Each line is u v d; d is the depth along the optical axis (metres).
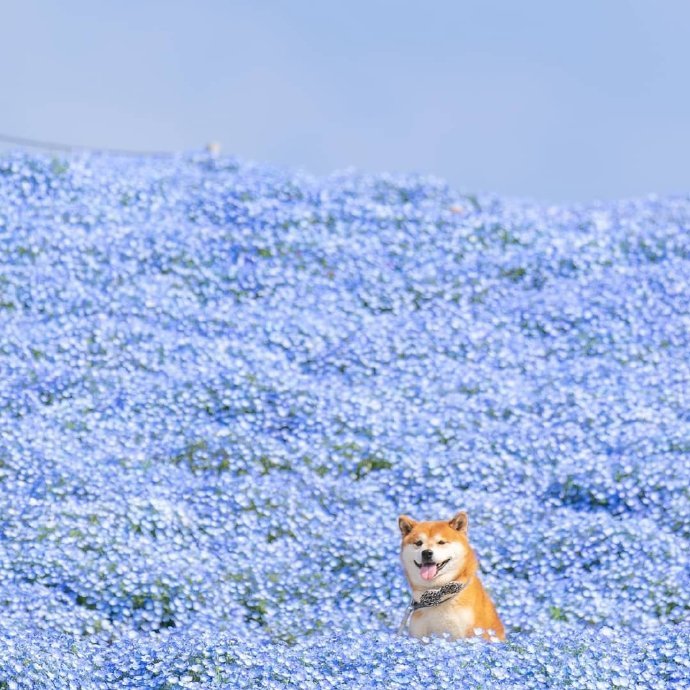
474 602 32.06
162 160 74.88
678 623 36.41
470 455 47.06
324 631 36.16
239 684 29.27
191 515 42.56
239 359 52.69
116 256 60.19
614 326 57.09
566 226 67.62
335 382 52.62
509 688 28.48
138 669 30.77
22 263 58.97
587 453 47.44
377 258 62.28
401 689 28.61
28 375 50.34
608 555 40.56
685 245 63.94
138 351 52.94
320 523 42.88
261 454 46.84
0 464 44.44
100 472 44.28
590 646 30.84
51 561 38.53
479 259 62.84
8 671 29.78
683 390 51.97
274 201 66.62
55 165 66.69
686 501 43.25
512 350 55.91
